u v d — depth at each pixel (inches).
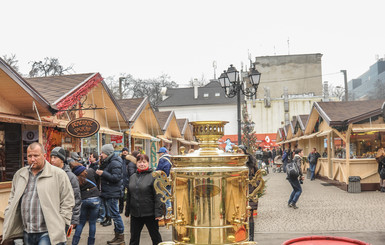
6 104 355.6
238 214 114.0
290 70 2156.7
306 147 1099.9
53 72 1176.8
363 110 695.1
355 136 674.2
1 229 309.1
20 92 343.9
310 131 937.5
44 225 184.9
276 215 435.2
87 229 373.4
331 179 755.4
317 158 870.4
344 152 690.8
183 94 2298.2
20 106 369.4
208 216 111.4
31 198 184.7
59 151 233.1
